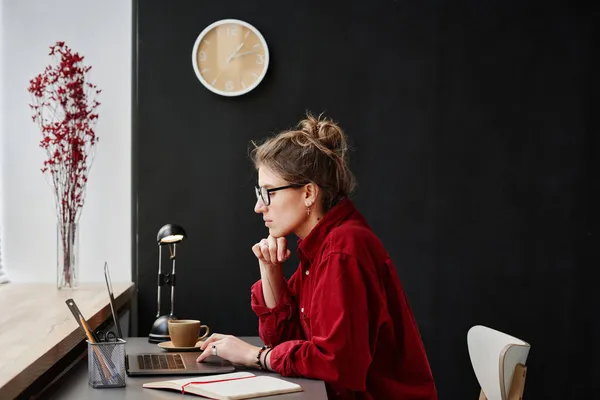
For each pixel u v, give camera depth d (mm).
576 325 3602
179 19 3551
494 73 3617
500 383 2172
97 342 1813
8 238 3527
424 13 3613
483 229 3600
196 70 3508
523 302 3600
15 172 3527
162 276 2875
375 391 2031
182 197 3535
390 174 3598
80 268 3529
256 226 3553
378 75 3598
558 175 3611
